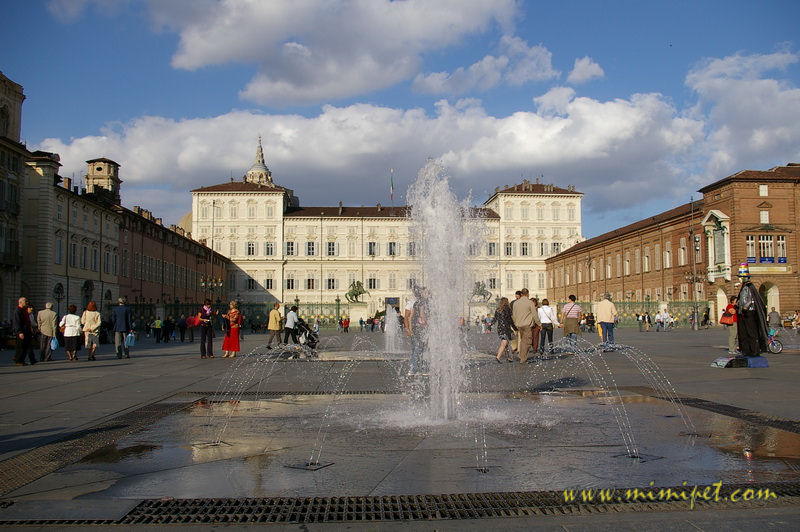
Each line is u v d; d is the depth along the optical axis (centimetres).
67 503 500
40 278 5053
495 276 10675
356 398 1081
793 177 5781
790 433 737
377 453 656
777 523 448
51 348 2253
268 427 806
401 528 447
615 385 1234
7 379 1455
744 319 1582
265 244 10550
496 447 679
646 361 1819
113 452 670
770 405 946
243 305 8088
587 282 9344
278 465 610
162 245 7762
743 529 438
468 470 585
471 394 1111
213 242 10500
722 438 712
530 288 10731
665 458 622
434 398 884
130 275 6731
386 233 10738
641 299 7662
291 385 1290
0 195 4706
